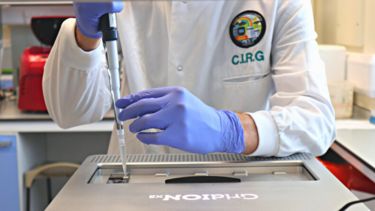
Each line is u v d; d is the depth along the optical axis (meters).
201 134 0.79
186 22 1.10
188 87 1.14
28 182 2.42
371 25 1.78
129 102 0.81
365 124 1.70
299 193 0.67
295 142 0.89
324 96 0.96
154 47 1.17
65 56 0.92
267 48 1.09
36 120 2.35
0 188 2.39
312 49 1.02
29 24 2.85
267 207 0.62
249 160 0.85
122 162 0.82
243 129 0.85
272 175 0.79
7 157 2.37
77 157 2.84
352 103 1.92
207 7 1.08
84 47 0.90
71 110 1.02
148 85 1.17
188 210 0.61
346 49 2.04
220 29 1.12
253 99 1.13
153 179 0.78
